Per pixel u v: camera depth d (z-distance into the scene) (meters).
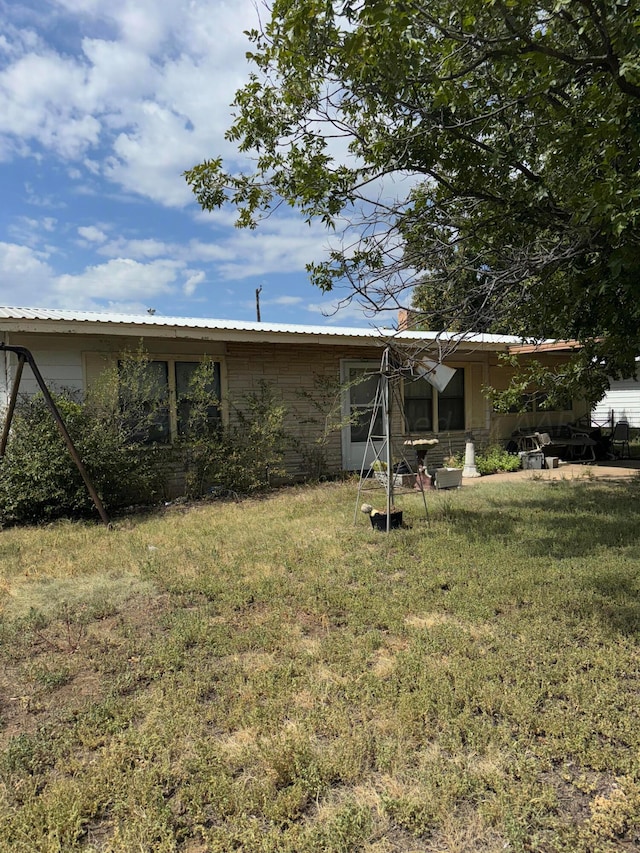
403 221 5.29
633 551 5.26
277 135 5.63
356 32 3.22
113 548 5.80
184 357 9.24
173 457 8.82
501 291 4.75
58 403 7.57
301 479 10.45
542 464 12.20
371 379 11.40
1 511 7.20
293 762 2.32
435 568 4.84
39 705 2.84
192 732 2.57
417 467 9.52
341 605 4.04
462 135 5.39
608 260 4.39
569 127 4.55
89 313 9.21
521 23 3.81
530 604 3.99
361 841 1.96
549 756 2.37
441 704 2.70
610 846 1.93
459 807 2.12
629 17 3.21
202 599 4.30
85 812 2.12
